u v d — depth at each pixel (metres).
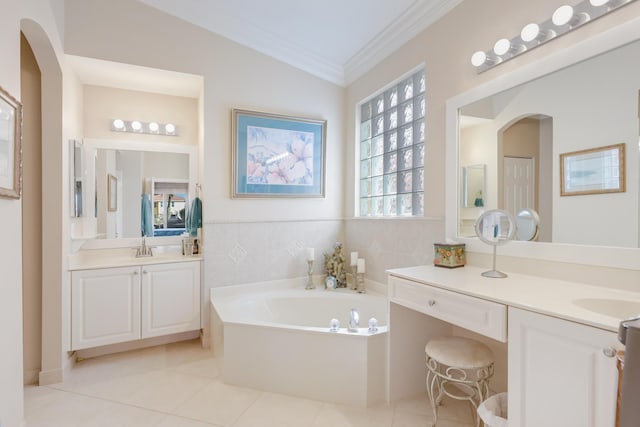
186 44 2.80
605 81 1.44
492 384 2.00
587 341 1.04
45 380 2.31
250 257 3.08
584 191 1.52
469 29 2.09
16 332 1.59
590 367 1.04
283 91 3.21
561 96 1.60
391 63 2.82
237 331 2.29
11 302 1.54
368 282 3.14
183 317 2.86
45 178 2.29
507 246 1.86
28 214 2.32
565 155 1.59
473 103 2.05
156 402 2.09
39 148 2.33
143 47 2.64
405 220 2.66
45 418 1.92
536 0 1.70
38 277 2.35
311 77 3.35
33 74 2.31
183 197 3.24
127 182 3.06
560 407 1.12
